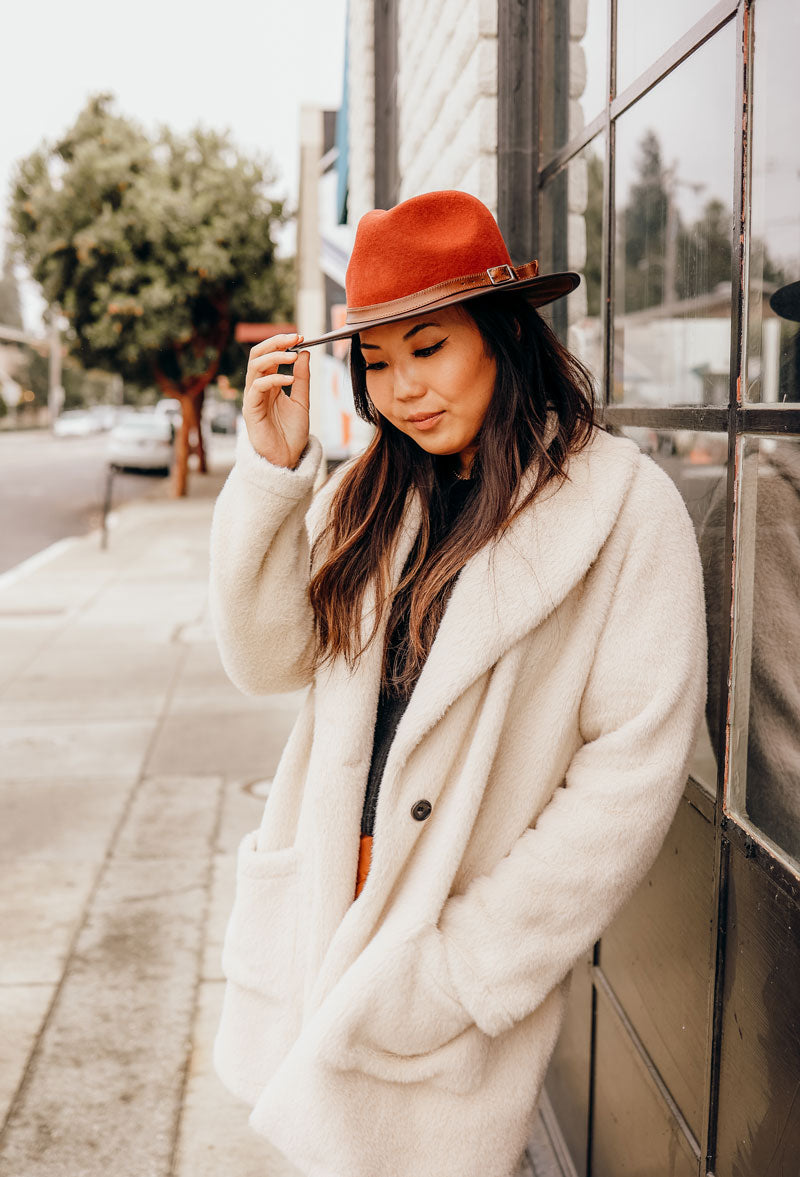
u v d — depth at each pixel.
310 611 1.41
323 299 10.68
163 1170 2.28
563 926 1.21
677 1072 1.57
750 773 1.35
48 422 80.19
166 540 14.23
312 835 1.40
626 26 1.85
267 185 20.94
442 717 1.26
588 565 1.22
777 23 1.25
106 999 2.94
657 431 1.74
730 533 1.39
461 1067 1.26
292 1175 2.26
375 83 4.44
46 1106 2.49
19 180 21.56
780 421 1.24
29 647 7.52
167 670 6.82
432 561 1.31
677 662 1.21
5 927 3.35
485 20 2.46
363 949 1.29
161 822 4.22
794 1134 1.20
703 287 1.95
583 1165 2.11
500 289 1.22
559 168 2.28
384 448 1.39
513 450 1.27
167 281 20.19
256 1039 1.45
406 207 1.22
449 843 1.25
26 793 4.55
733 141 1.41
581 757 1.24
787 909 1.21
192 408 21.48
